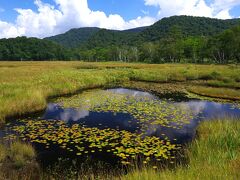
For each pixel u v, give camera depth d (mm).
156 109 13406
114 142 8312
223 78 25828
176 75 29359
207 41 72938
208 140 7027
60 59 133625
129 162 6809
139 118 11484
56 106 14148
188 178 4129
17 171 6383
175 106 14273
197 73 29516
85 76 25062
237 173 4148
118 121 10984
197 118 11594
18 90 15719
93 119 11344
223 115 12125
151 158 7047
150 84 24969
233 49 62344
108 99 16406
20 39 133250
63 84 19875
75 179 5945
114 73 30984
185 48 80812
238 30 64938
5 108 11773
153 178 4441
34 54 124938
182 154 7309
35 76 24625
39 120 11211
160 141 8391
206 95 17984
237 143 6594
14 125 10352
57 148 7855
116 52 105812
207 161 5449
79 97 17094
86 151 7609
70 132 9359
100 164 6801
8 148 7582
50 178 6055
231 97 17047
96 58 113938
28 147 7582
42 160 7055
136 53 96375
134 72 31938
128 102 15414
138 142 8281
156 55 84625
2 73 28125
